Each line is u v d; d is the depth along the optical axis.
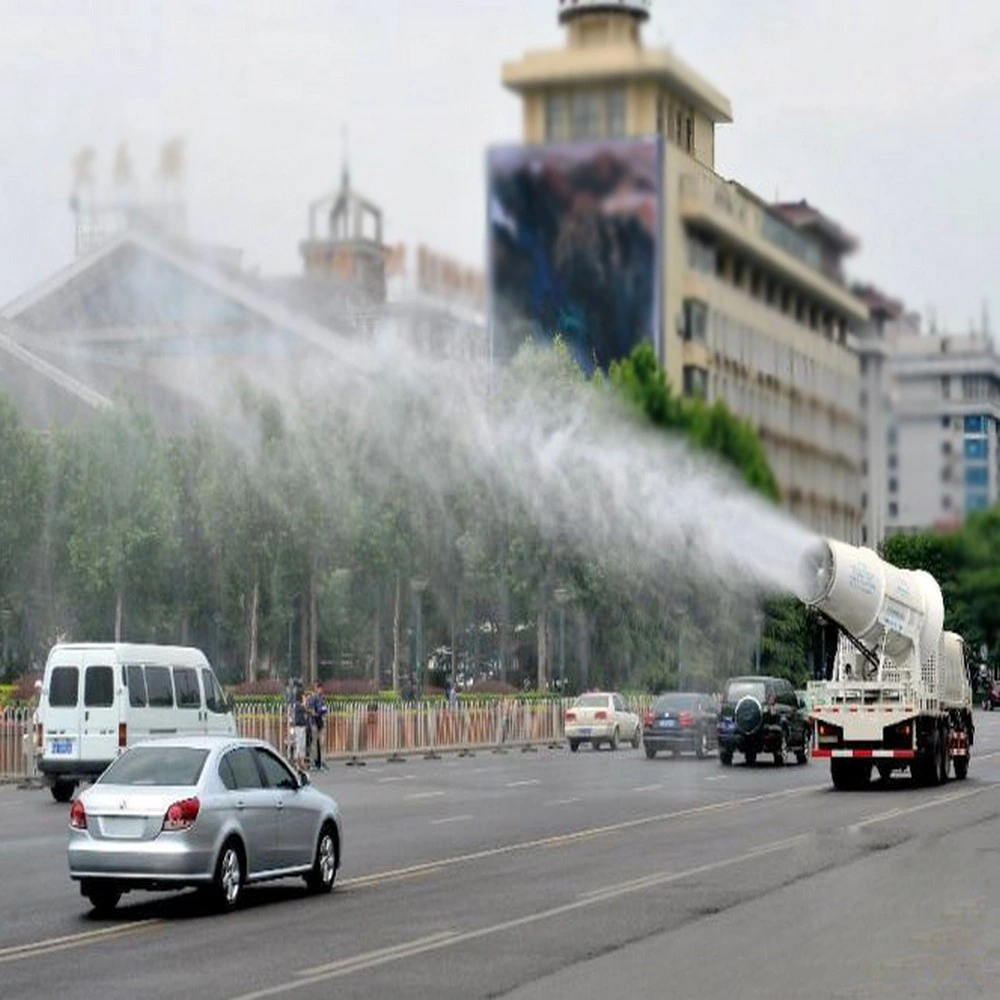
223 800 28.52
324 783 62.09
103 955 23.69
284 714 73.56
